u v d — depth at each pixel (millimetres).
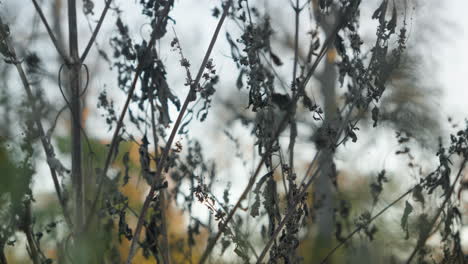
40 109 2945
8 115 2783
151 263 4008
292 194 2895
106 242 3244
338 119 3205
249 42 3025
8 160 2502
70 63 2992
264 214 3568
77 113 3012
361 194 4441
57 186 2867
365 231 3697
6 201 2615
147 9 3166
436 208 3666
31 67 3146
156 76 3127
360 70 2996
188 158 3607
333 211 3912
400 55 2904
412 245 3926
